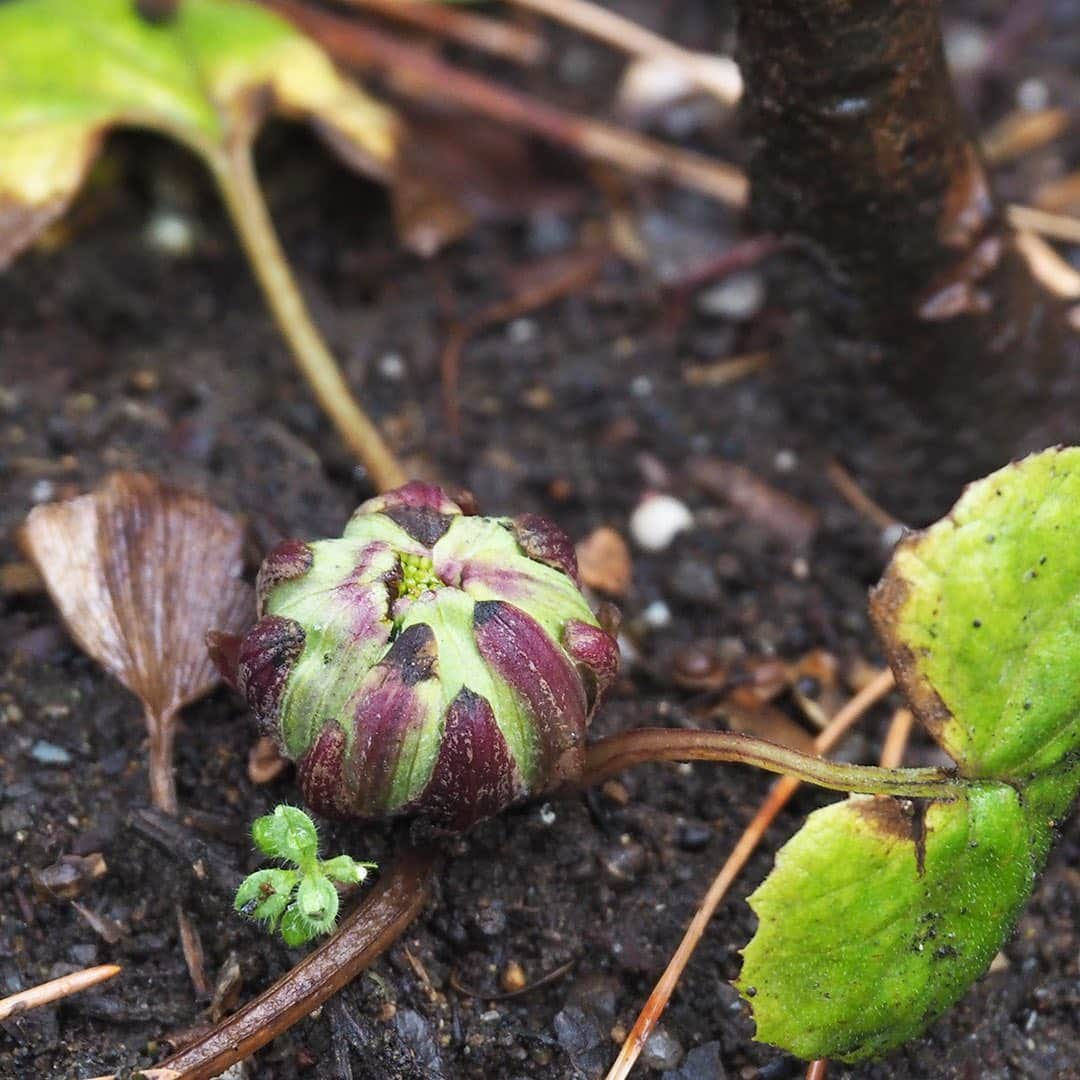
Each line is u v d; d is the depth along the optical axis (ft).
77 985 1.00
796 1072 1.01
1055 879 1.06
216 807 1.04
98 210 1.24
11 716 1.06
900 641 0.99
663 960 1.03
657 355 1.22
